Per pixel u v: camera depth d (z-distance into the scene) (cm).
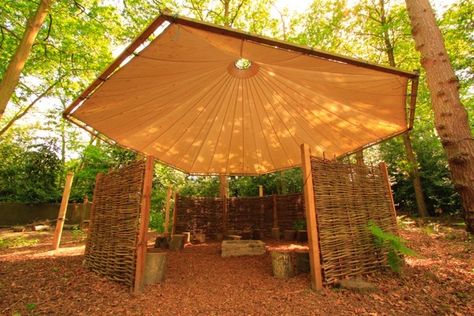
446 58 458
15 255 496
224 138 635
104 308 265
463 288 283
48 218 1347
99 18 746
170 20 232
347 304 262
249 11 1032
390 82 346
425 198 1184
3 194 1367
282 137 631
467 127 425
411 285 305
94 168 1230
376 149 1345
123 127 494
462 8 859
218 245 651
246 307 265
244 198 825
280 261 357
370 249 362
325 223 330
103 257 379
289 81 436
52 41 785
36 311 255
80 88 967
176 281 353
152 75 347
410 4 504
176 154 661
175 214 712
